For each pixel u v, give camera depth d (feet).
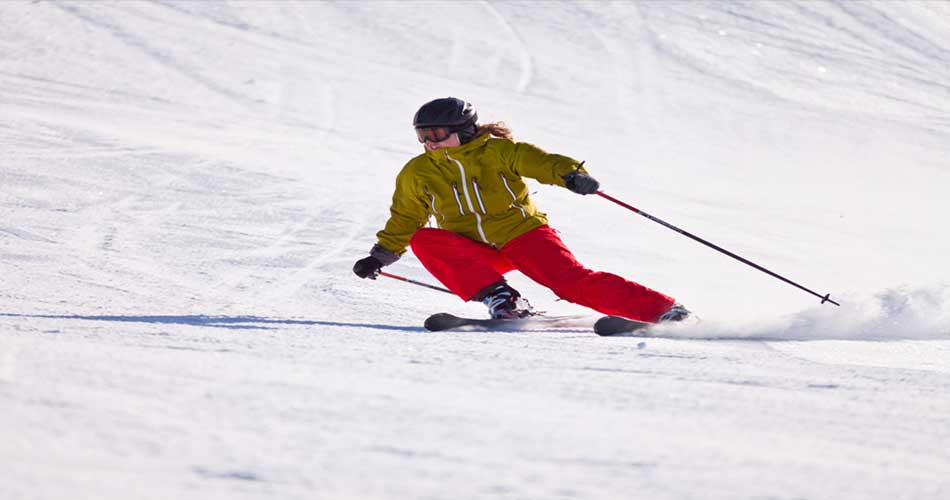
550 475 14.25
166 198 121.08
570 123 226.99
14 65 229.66
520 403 21.56
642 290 56.65
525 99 248.11
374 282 82.58
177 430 15.17
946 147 218.59
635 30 313.53
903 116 247.29
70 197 116.16
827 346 49.49
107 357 23.34
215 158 153.48
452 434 16.88
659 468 15.17
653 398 23.67
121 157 146.00
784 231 130.11
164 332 38.93
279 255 93.86
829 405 23.63
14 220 100.53
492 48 291.79
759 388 26.94
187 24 285.43
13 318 43.39
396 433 16.65
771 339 52.19
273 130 195.93
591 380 27.07
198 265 85.51
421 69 269.23
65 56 242.78
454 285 58.03
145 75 236.63
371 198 132.87
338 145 186.09
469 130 59.72
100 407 16.21
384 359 31.55
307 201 127.03
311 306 67.26
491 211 59.93
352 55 276.41
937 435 20.29
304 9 310.24
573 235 117.60
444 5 325.42
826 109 251.80
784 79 278.67
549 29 311.06
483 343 43.50
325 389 20.84
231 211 116.67
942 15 335.26
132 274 78.23
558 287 58.49
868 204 157.28
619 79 271.90
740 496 13.78
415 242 59.31
